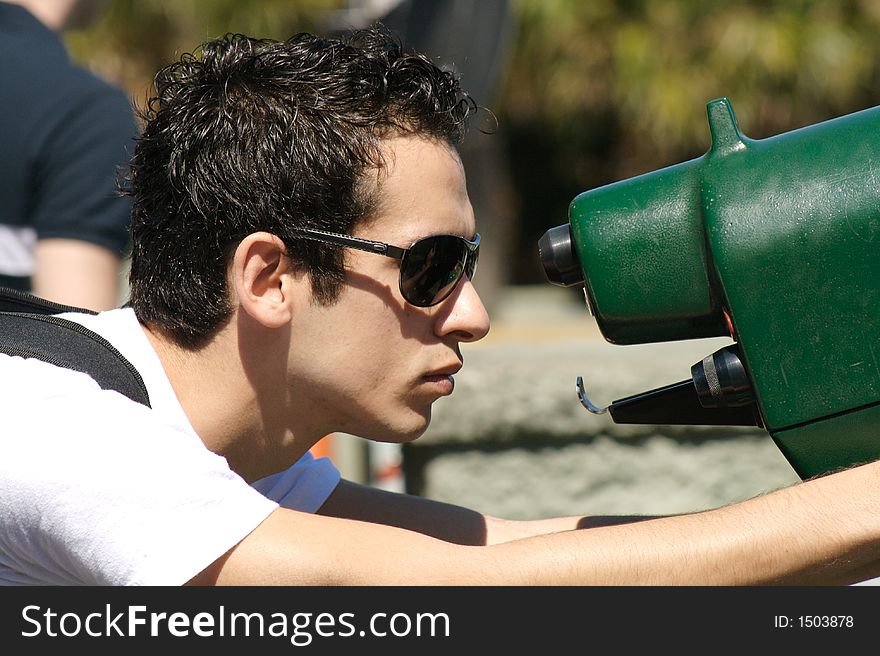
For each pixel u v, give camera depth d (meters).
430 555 5.10
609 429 12.70
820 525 4.93
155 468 5.06
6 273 8.98
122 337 5.76
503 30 12.03
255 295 5.62
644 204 5.67
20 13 9.23
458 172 5.88
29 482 5.05
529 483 12.80
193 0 23.20
